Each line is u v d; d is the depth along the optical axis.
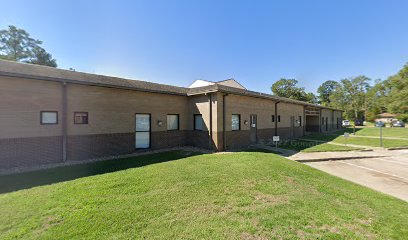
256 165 7.14
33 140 7.65
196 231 3.05
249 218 3.48
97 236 2.89
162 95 12.06
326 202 4.44
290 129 19.77
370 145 14.97
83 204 3.88
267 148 12.97
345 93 63.09
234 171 6.36
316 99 77.94
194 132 12.97
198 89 12.98
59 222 3.26
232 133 12.70
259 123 15.40
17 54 31.19
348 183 6.45
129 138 10.55
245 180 5.52
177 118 13.02
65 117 8.40
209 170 6.46
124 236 2.89
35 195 4.36
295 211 3.82
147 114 11.49
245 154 9.30
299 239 2.92
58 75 8.59
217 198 4.29
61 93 8.39
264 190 4.86
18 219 3.34
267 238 2.92
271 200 4.30
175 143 12.73
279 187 5.12
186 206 3.87
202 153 10.43
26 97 7.53
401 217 3.97
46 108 7.98
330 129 31.36
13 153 7.21
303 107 22.55
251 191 4.75
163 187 4.86
